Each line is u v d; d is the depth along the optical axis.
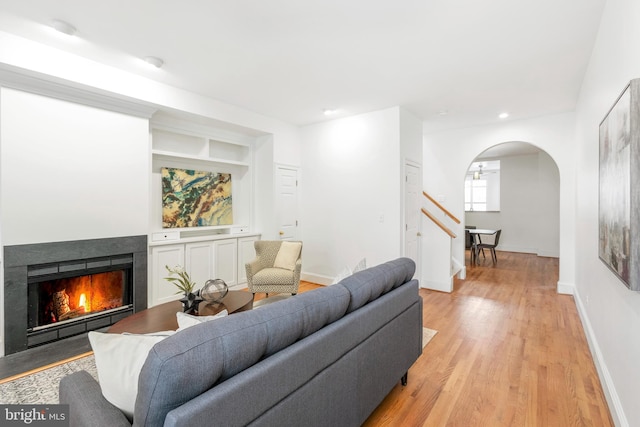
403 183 4.27
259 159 5.03
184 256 3.98
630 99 1.38
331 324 1.47
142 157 3.46
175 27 2.38
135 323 2.32
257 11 2.19
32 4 2.10
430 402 1.99
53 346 2.79
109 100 3.16
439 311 3.70
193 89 3.62
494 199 9.41
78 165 2.99
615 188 1.72
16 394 2.04
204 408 0.88
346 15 2.24
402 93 3.72
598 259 2.44
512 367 2.41
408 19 2.28
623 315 1.73
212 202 4.68
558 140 4.47
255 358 1.09
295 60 2.91
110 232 3.21
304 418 1.23
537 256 7.65
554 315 3.54
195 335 0.95
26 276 2.70
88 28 2.39
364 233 4.51
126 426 0.94
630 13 1.58
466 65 3.00
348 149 4.66
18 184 2.66
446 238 4.60
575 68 3.03
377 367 1.75
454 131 5.41
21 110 2.67
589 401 2.00
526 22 2.30
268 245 4.27
